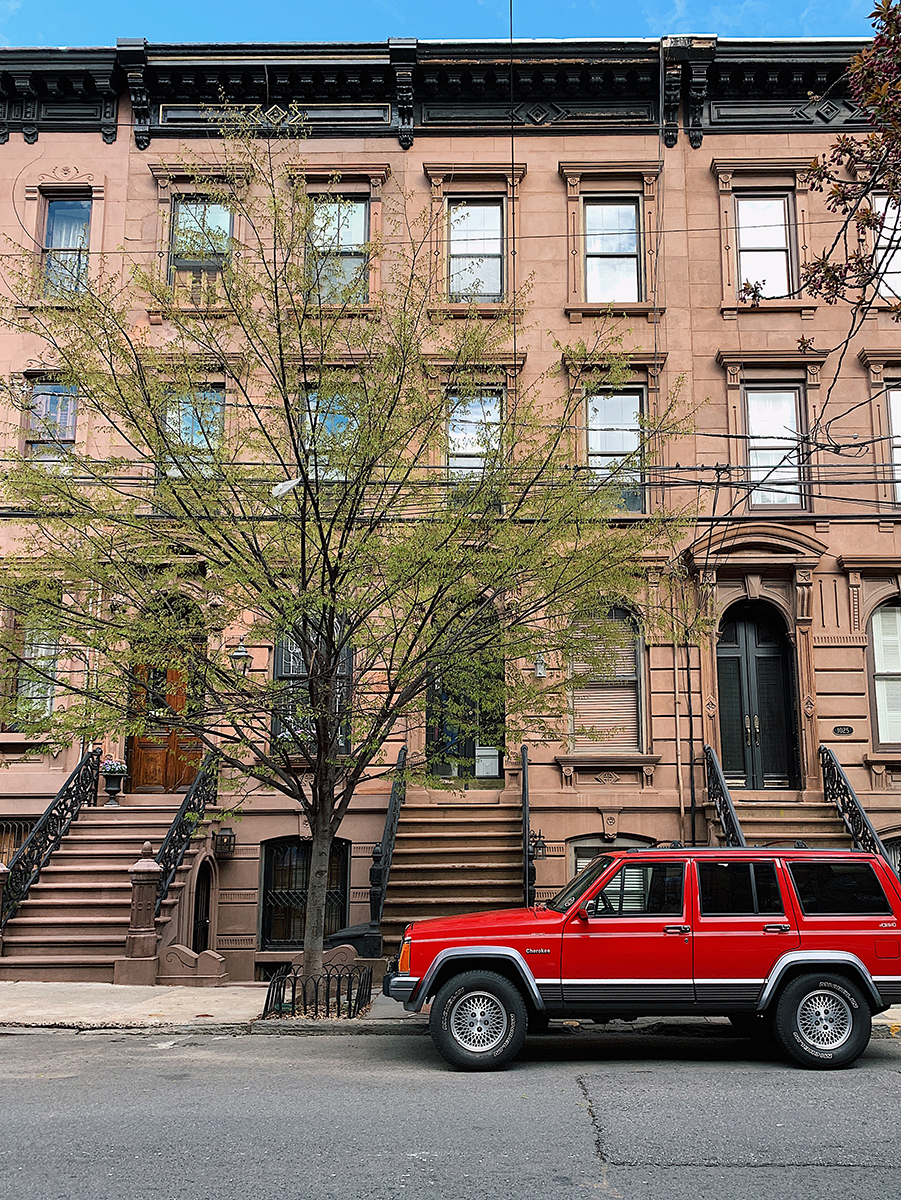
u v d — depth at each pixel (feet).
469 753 57.47
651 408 58.80
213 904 53.72
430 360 52.01
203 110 61.87
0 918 45.88
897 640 57.31
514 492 39.81
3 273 59.52
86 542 38.91
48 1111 24.20
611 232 61.72
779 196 61.52
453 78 61.87
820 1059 29.19
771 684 57.72
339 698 40.65
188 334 38.06
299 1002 38.47
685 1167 20.24
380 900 44.88
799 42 60.95
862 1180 19.56
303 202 38.14
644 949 29.53
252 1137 21.97
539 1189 18.94
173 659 36.73
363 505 39.32
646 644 56.13
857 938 29.81
